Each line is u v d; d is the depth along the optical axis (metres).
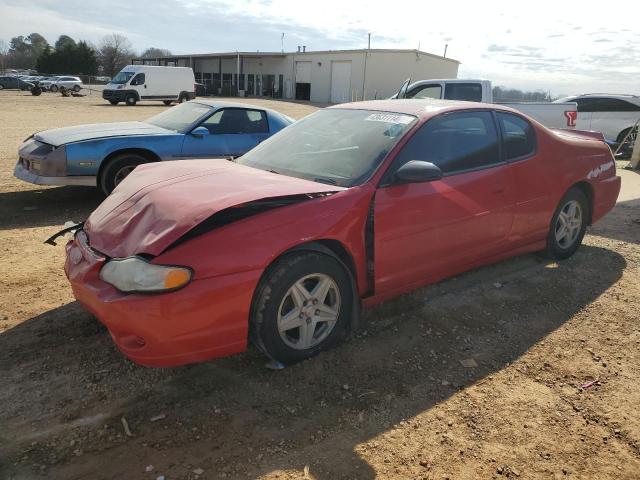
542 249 4.82
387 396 2.88
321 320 3.17
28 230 5.70
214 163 3.94
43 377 2.95
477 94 11.23
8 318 3.59
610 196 5.29
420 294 4.21
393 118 3.83
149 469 2.31
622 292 4.34
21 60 110.56
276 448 2.46
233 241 2.74
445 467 2.38
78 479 2.24
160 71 33.09
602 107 14.08
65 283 4.22
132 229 2.91
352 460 2.40
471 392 2.94
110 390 2.85
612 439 2.59
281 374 3.05
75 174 6.45
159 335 2.58
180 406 2.74
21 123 17.92
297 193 2.99
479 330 3.65
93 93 50.25
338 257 3.22
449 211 3.69
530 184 4.34
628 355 3.38
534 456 2.46
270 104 37.03
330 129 4.03
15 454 2.37
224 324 2.72
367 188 3.27
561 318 3.86
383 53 42.72
